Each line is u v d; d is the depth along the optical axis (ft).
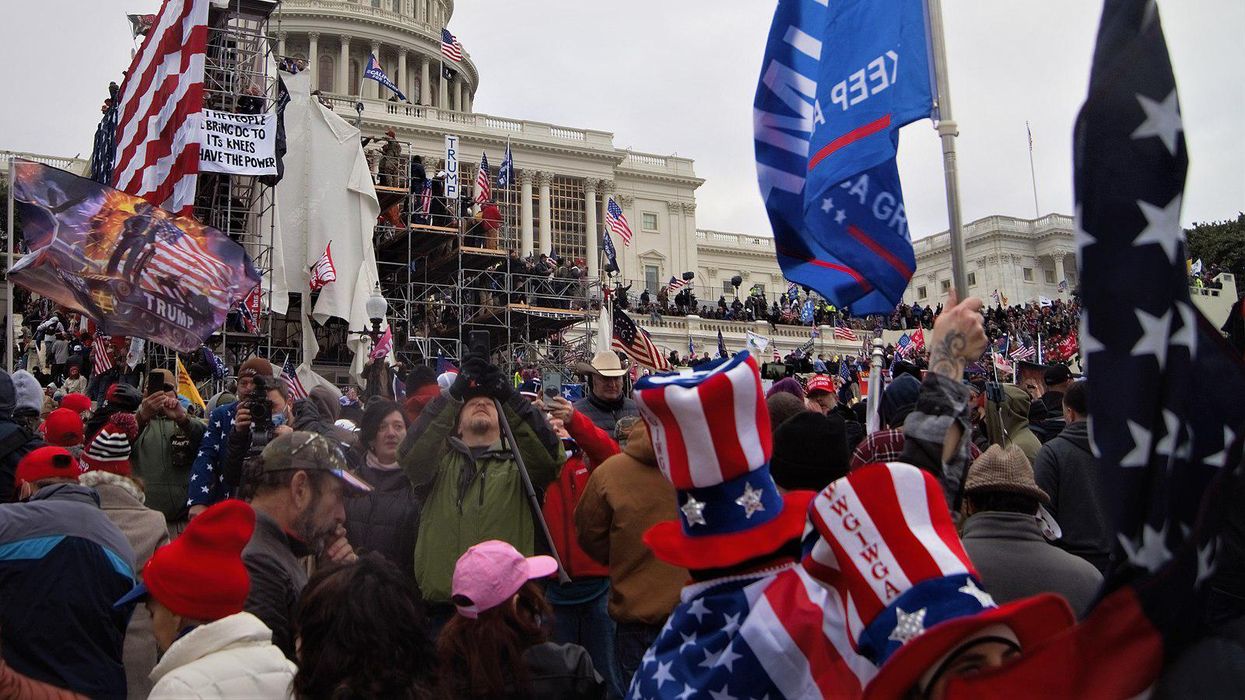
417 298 99.55
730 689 7.88
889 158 16.96
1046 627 6.39
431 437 16.65
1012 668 6.04
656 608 15.90
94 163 76.54
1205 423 6.41
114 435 18.43
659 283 207.31
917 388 18.98
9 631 13.00
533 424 17.28
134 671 16.44
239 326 64.75
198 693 9.30
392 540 17.74
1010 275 241.96
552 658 11.90
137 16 77.61
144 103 60.90
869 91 17.30
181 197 52.65
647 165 212.43
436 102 256.52
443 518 16.85
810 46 19.98
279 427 19.92
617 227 110.93
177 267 29.48
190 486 21.17
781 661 7.80
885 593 6.95
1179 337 6.05
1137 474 6.01
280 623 12.53
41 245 28.02
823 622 7.89
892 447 13.21
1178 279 6.05
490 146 190.39
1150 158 6.07
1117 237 6.11
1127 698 5.78
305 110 72.95
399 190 90.89
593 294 125.70
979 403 24.63
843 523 7.33
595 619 18.71
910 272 16.61
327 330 80.69
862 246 16.94
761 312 156.87
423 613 10.31
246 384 22.43
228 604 10.21
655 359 36.83
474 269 94.53
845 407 27.66
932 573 6.87
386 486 18.22
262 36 72.13
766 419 8.54
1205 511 5.89
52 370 80.89
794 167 19.67
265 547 13.01
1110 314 6.12
